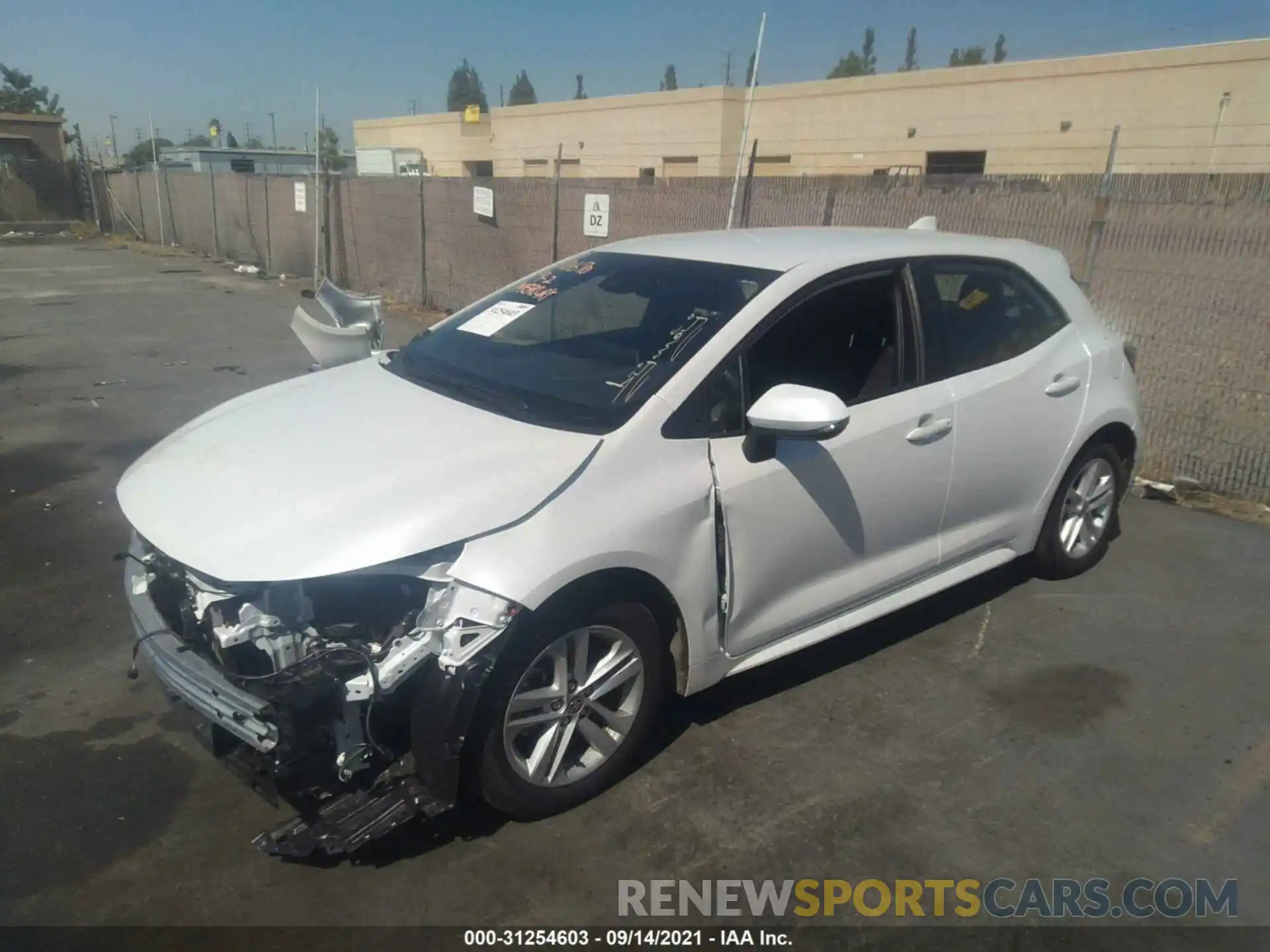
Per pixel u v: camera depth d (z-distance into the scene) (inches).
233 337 461.1
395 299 579.2
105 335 463.8
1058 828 123.6
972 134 1080.8
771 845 119.7
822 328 142.6
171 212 1015.6
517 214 450.6
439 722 106.8
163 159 1493.6
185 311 546.3
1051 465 175.8
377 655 107.2
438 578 108.8
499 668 110.3
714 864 116.5
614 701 127.9
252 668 110.7
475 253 490.0
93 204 1272.1
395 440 124.6
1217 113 916.0
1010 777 133.3
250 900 109.7
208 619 109.6
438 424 128.6
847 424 120.3
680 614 126.4
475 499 111.6
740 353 133.3
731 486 127.9
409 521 108.3
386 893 111.1
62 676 155.3
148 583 124.6
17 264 842.8
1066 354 176.7
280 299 603.8
